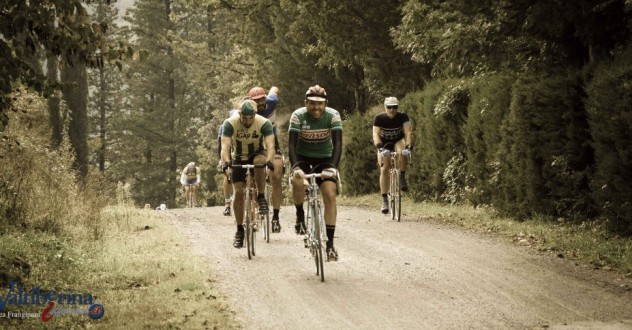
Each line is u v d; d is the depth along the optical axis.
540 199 26.20
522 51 28.42
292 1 51.72
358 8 43.69
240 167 21.14
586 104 23.02
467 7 27.53
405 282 17.86
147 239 23.91
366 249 22.44
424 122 36.66
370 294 16.70
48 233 22.11
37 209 23.08
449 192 33.94
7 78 15.12
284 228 27.06
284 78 58.72
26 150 24.05
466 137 31.83
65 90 15.57
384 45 44.50
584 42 26.83
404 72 45.41
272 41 64.50
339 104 58.38
